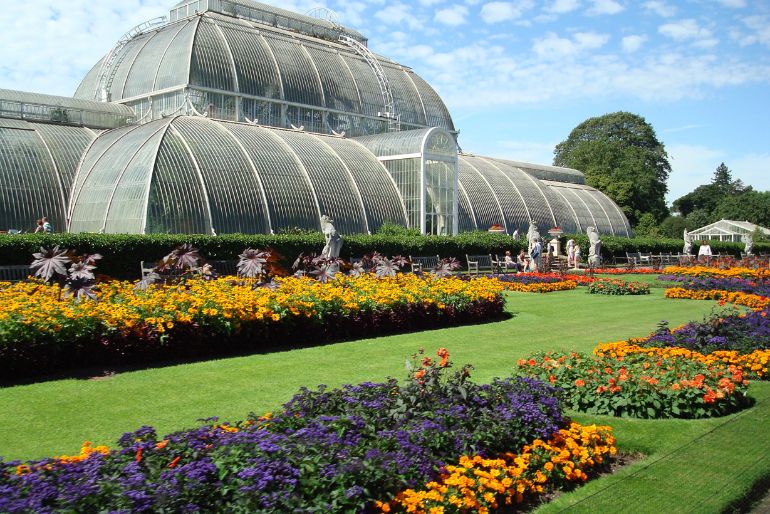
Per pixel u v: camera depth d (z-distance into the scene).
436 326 25.06
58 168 49.31
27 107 56.59
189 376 16.03
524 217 76.69
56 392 14.36
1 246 30.12
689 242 72.88
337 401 11.04
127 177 45.09
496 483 9.25
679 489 10.12
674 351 17.16
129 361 17.23
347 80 76.31
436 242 51.53
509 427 10.79
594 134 134.38
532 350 20.33
